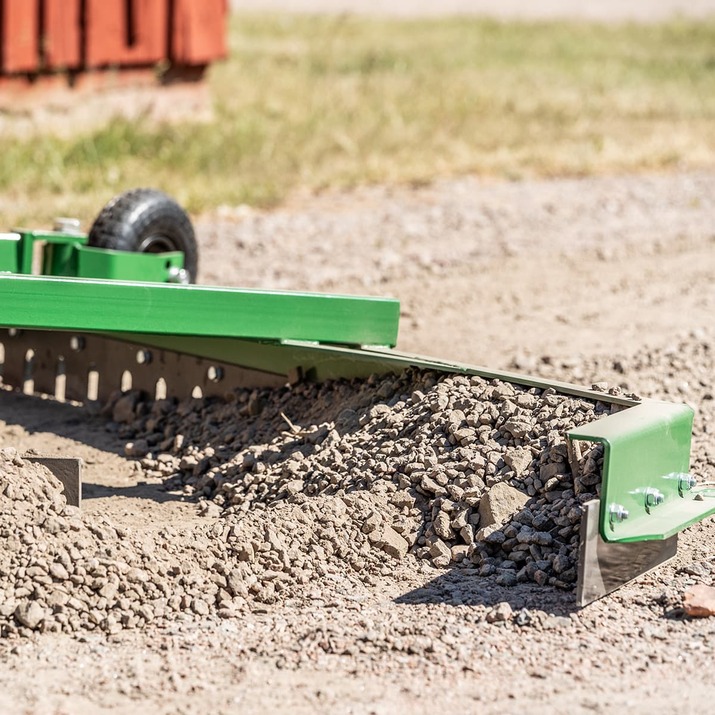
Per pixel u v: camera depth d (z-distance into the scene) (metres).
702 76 62.94
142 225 18.77
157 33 42.88
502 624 12.16
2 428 18.31
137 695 10.91
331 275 27.80
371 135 43.19
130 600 12.42
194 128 42.00
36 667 11.39
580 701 10.80
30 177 34.19
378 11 91.25
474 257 30.23
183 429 17.58
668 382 20.67
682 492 13.70
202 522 14.52
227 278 27.08
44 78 40.06
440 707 10.69
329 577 13.26
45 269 18.45
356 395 16.19
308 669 11.34
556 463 13.73
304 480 14.99
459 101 50.56
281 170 38.22
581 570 12.21
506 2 102.19
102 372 19.02
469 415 14.66
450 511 13.82
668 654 11.65
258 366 17.48
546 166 41.72
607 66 64.19
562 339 23.58
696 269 29.80
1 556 12.40
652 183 40.19
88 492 15.90
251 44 65.38
